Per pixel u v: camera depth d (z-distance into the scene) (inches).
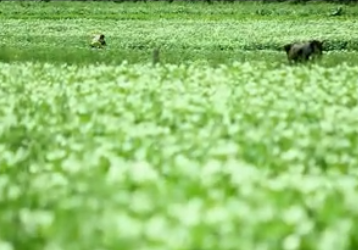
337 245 1079.0
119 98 2519.7
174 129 2023.9
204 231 1096.8
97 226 1168.8
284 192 1339.8
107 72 3491.6
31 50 5206.7
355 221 1200.2
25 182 1533.0
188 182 1398.9
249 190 1316.4
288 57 4458.7
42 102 2516.0
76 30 7810.0
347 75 3339.1
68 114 2269.9
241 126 1996.8
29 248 1179.9
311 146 1801.2
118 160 1626.5
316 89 2746.1
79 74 3452.3
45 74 3555.6
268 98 2497.5
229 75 3248.0
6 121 2214.6
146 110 2258.9
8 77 3430.1
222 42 6811.0
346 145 1809.8
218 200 1268.5
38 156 1802.4
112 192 1363.2
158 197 1306.6
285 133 1886.1
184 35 7347.4
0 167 1754.4
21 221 1267.2
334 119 2155.5
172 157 1658.5
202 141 1801.2
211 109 2276.1
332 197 1327.5
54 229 1194.6
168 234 1076.5
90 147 1809.8
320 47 4485.7
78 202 1304.1
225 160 1632.6
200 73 3339.1
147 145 1782.7
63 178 1519.4
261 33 7450.8
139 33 7514.8
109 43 6791.3
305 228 1127.0
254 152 1710.1
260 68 3612.2
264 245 1055.6
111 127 1995.6
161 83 2992.1
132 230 1104.8
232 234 1087.0
